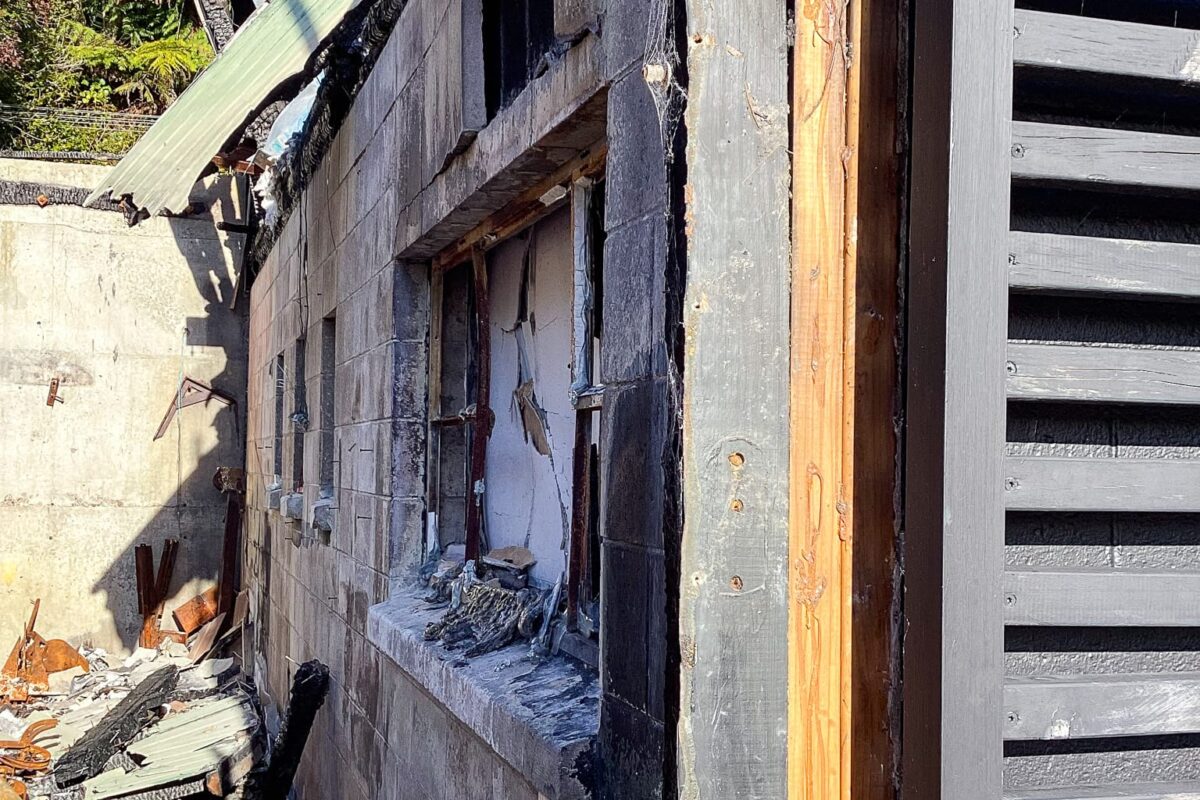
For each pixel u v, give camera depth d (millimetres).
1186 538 1455
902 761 1409
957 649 1311
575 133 2268
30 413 10250
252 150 6715
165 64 14680
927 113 1385
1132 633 1440
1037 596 1343
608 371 1826
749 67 1464
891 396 1486
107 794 6219
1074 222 1438
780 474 1444
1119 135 1378
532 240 3174
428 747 3133
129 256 10562
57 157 10281
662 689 1523
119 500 10531
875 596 1472
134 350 10594
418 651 3016
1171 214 1468
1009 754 1384
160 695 8148
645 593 1617
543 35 2434
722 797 1406
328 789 4902
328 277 5375
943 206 1337
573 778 1852
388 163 3986
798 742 1451
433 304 3834
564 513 2855
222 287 10867
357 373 4527
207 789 6348
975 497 1320
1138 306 1460
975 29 1339
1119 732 1342
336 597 4891
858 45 1496
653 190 1624
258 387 9359
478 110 2818
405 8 3723
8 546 10180
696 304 1428
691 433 1415
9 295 10164
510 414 3338
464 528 3826
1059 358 1364
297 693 4980
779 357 1453
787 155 1473
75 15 15094
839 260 1493
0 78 13672
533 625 2785
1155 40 1383
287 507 6336
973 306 1328
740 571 1425
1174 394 1389
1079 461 1355
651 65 1569
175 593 10688
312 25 4293
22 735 8336
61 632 10305
